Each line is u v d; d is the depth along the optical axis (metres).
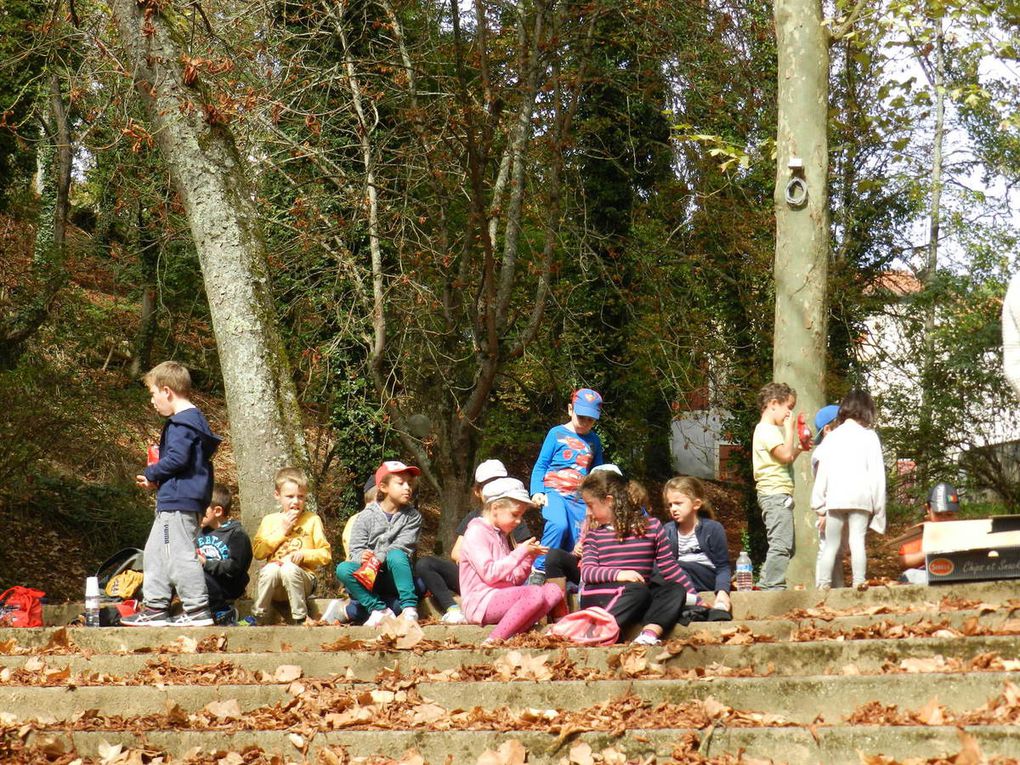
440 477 17.30
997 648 6.26
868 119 17.39
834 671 6.55
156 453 9.08
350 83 15.80
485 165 16.53
